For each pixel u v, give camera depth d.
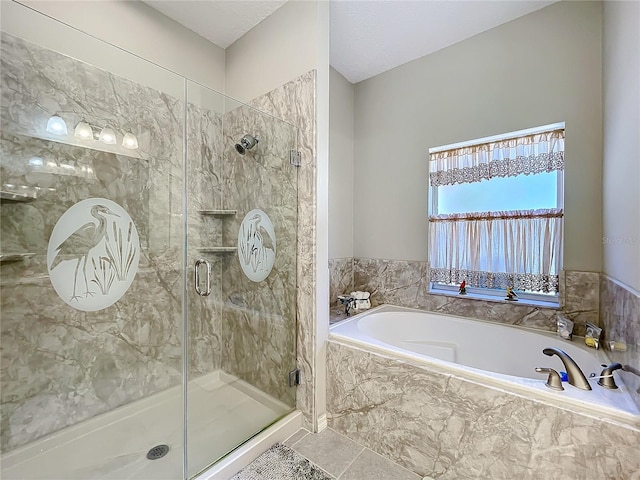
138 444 1.54
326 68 1.80
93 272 1.59
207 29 2.13
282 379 1.85
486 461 1.24
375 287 2.79
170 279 1.91
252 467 1.46
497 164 2.18
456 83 2.32
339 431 1.73
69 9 1.58
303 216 1.79
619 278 1.38
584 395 1.14
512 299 2.13
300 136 1.80
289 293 1.84
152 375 1.83
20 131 1.37
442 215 2.43
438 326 2.29
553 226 1.97
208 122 2.06
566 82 1.88
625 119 1.29
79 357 1.56
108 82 1.66
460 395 1.31
